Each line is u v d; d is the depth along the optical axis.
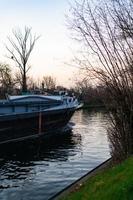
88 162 19.64
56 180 15.71
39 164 19.33
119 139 9.69
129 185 5.79
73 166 18.61
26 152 23.41
